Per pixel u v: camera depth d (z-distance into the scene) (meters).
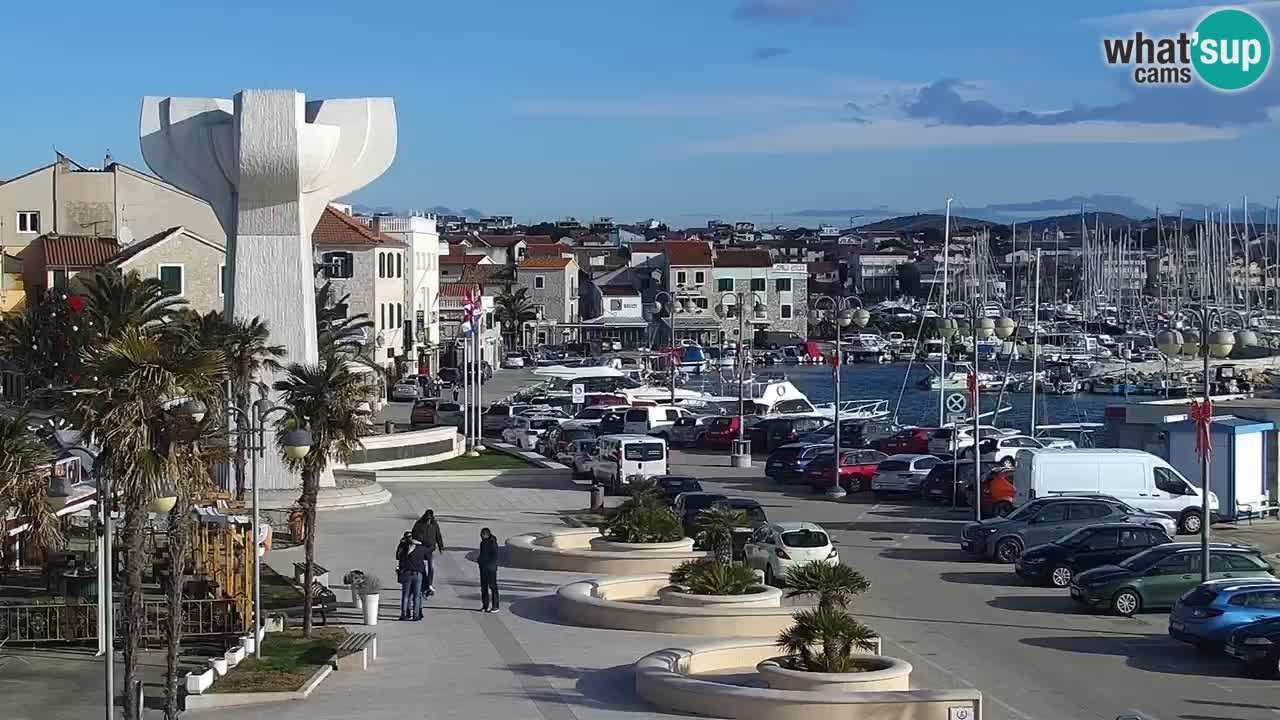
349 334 91.81
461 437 75.19
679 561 41.53
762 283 187.12
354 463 66.25
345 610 35.88
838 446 61.22
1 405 55.94
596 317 187.62
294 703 26.56
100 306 58.25
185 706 26.09
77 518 45.25
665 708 25.81
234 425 51.47
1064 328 198.25
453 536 48.53
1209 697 27.45
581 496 59.59
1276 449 52.47
